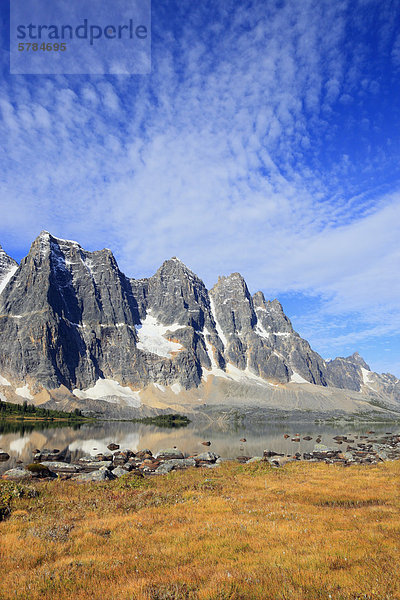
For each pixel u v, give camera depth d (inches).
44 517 768.9
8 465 2060.8
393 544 528.7
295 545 538.0
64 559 512.1
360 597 371.2
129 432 5344.5
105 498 1005.2
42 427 5821.9
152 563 489.7
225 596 379.9
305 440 4197.8
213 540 578.9
